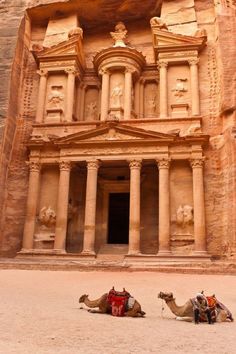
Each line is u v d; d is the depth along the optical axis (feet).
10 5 90.94
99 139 74.13
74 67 85.30
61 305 30.73
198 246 66.39
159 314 28.63
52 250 70.85
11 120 80.59
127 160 72.64
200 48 82.17
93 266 57.57
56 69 85.61
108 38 95.91
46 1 91.40
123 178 81.92
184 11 87.86
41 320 22.58
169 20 87.61
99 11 93.40
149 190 78.84
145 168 79.15
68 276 51.49
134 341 17.46
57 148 76.79
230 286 44.29
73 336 18.25
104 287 42.93
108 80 83.46
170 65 82.79
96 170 73.31
